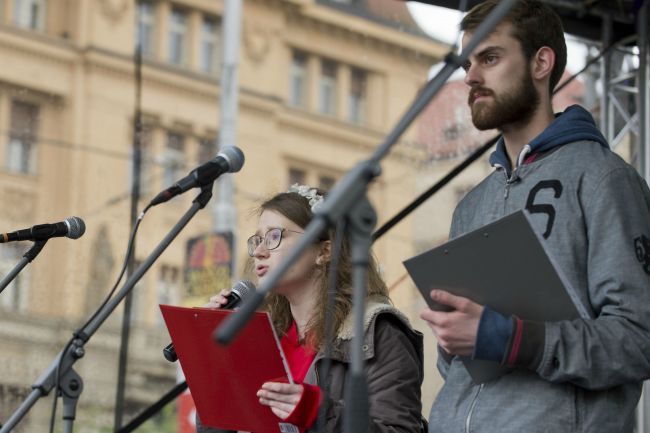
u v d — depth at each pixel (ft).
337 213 11.44
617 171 14.21
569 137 14.58
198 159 114.32
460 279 13.50
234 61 83.41
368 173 11.64
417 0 22.18
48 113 104.78
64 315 48.96
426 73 125.90
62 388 16.29
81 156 103.81
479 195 15.26
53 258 50.37
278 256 15.84
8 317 44.57
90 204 101.19
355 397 11.85
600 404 13.74
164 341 84.53
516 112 14.78
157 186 105.50
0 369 35.70
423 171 37.91
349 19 127.03
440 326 13.42
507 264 13.25
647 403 19.21
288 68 125.39
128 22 111.45
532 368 13.47
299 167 126.11
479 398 14.20
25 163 100.17
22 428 31.53
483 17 15.02
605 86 22.38
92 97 107.45
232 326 10.84
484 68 14.89
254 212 17.10
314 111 126.41
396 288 27.81
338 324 15.37
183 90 115.14
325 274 15.81
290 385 14.10
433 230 38.22
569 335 13.33
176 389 21.56
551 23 15.03
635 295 13.61
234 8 83.41
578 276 14.03
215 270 42.34
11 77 103.24
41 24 105.91
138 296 90.38
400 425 14.71
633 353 13.35
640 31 21.35
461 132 36.76
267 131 124.26
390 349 15.19
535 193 14.44
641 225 14.01
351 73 126.82
